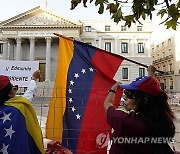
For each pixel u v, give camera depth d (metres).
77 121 4.56
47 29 57.22
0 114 2.94
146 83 2.60
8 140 2.86
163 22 3.85
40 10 57.16
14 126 2.91
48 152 4.37
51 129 4.58
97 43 63.69
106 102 2.86
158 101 2.59
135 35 63.38
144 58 62.56
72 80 4.70
